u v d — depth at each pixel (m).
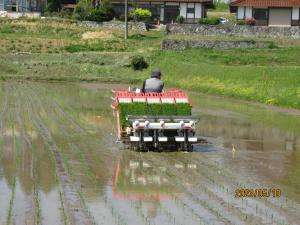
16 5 124.81
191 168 25.52
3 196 20.19
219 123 41.34
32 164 25.55
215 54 85.56
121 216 18.17
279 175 24.30
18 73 85.06
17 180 22.55
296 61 78.94
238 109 50.50
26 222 17.38
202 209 19.06
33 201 19.66
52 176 23.38
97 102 54.12
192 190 21.55
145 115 29.30
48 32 106.12
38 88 68.19
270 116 45.78
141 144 28.98
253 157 28.47
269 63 77.94
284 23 106.69
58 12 123.50
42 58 90.19
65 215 18.19
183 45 90.81
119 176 23.70
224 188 21.89
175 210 18.92
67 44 98.12
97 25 110.56
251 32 100.25
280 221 17.84
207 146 31.62
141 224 17.44
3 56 89.62
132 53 90.00
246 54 84.81
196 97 61.19
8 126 37.31
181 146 29.59
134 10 114.12
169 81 75.56
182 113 29.92
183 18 112.12
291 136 35.72
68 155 27.86
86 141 32.09
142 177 23.59
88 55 89.75
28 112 45.09
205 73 71.81
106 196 20.55
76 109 48.09
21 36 101.75
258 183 22.75
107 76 84.31
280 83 60.66
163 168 25.39
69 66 86.88
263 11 107.62
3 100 53.47
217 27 102.44
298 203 19.92
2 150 28.77
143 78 81.38
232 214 18.53
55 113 45.03
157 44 97.88
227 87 65.06
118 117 30.83
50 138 32.88
